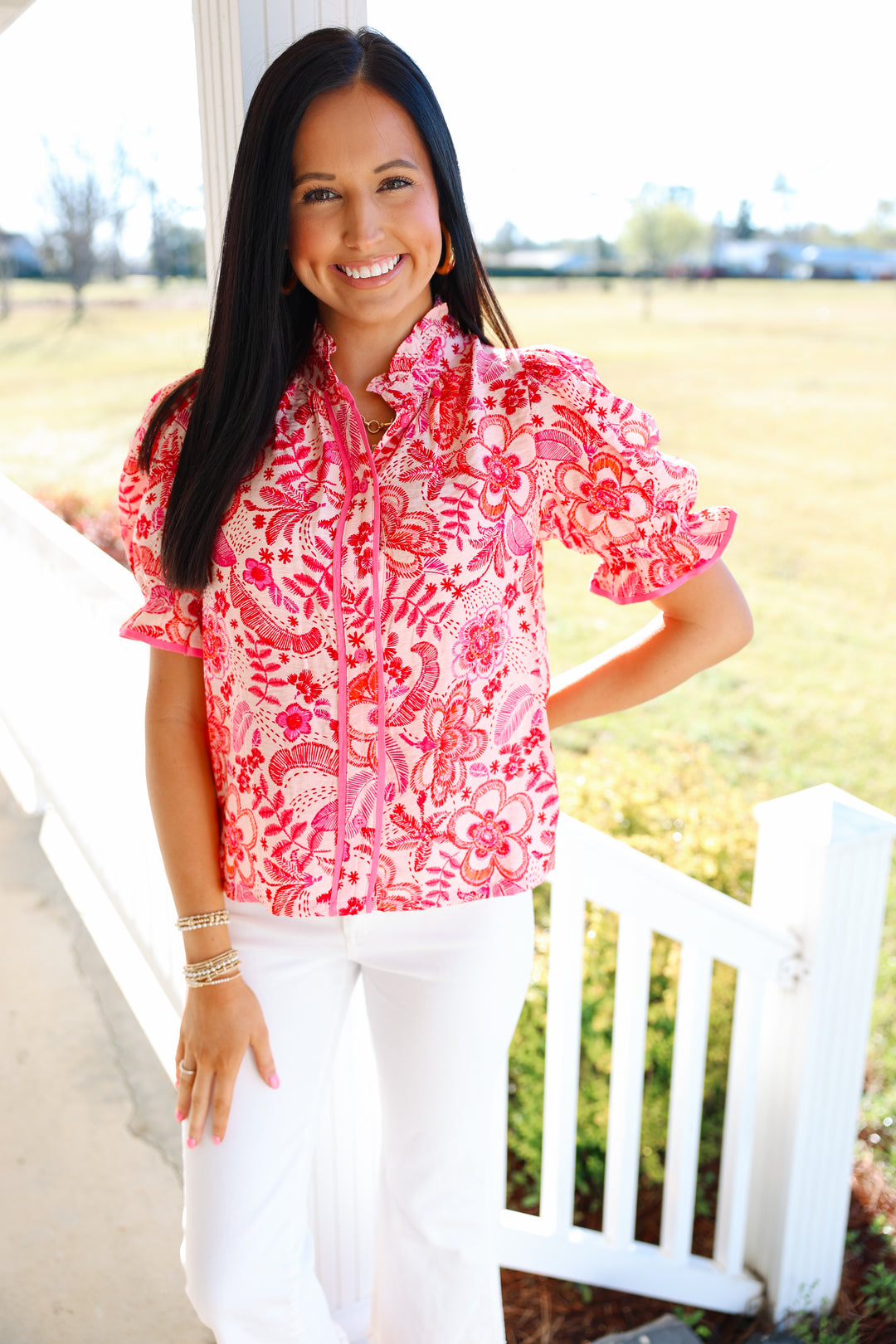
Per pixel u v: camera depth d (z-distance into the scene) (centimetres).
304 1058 145
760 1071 229
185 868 142
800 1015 219
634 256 2953
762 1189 236
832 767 665
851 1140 232
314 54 126
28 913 335
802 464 1562
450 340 139
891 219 2914
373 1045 155
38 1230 227
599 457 138
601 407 136
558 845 194
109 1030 285
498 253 2962
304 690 130
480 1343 167
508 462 135
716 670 842
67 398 1794
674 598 149
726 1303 237
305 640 129
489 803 137
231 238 131
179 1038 146
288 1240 147
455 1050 148
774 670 842
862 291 2986
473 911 143
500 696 135
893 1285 253
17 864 364
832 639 916
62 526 325
